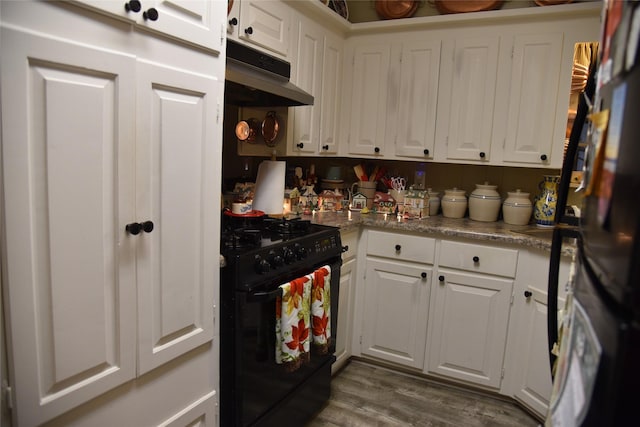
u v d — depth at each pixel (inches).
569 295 30.9
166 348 48.0
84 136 37.3
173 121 46.1
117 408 43.6
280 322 64.5
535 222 102.3
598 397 20.1
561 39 91.1
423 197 105.1
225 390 60.8
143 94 42.3
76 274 37.8
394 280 97.5
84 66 36.5
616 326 18.9
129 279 42.7
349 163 127.3
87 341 39.3
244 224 76.0
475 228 93.0
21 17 32.1
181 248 48.8
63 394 37.8
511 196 101.7
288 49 90.0
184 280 49.7
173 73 45.4
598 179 23.8
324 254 75.9
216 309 55.6
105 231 39.9
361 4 118.7
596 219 23.7
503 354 89.1
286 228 76.9
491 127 99.4
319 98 103.6
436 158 105.7
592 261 24.2
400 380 98.0
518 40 94.9
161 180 45.3
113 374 42.1
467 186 114.7
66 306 37.2
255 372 62.7
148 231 43.6
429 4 110.3
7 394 33.8
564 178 41.0
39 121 33.9
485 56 98.3
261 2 80.8
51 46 34.0
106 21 38.0
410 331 97.0
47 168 34.8
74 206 37.0
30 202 33.9
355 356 105.3
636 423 18.5
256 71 71.5
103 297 40.4
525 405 86.0
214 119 51.8
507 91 97.0
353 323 102.7
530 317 84.0
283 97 79.9
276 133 92.6
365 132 112.3
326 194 110.8
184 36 46.2
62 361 37.3
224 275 58.7
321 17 99.8
